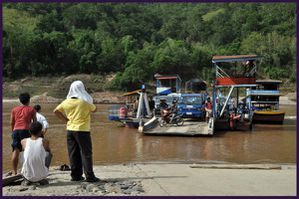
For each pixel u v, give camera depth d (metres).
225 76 26.66
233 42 145.00
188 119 27.89
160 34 167.50
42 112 42.16
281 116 28.28
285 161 13.38
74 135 8.10
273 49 126.62
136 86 91.69
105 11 181.38
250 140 19.17
